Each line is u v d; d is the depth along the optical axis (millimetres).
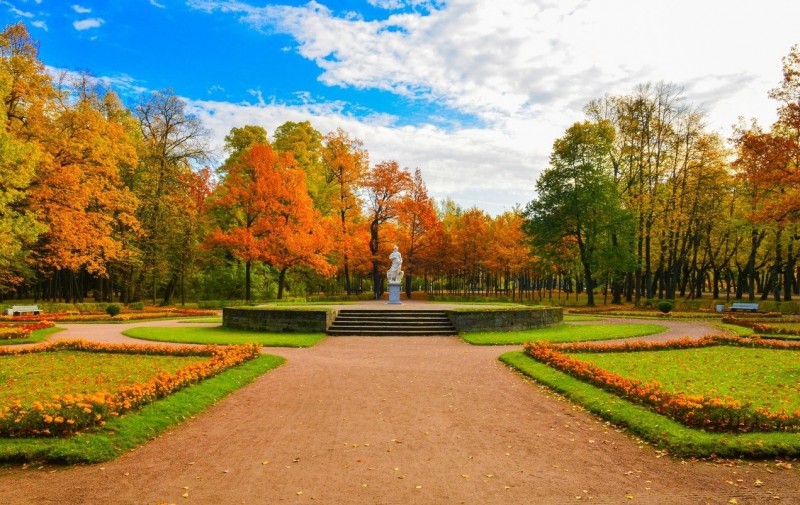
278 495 5781
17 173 20953
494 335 20391
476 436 7926
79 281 45438
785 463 6660
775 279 42844
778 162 26891
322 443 7594
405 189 44719
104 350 15562
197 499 5680
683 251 40531
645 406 9055
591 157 39531
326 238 38406
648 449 7320
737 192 40031
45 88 25922
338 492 5852
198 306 37938
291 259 37344
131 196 31672
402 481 6168
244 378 11930
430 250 50031
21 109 25688
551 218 39844
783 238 38031
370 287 69438
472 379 12180
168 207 37281
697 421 7855
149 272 38031
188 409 9195
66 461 6742
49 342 18062
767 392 10180
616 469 6562
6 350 15266
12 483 6141
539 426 8453
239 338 19219
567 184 39688
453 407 9656
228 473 6441
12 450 6816
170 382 10273
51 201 26969
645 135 39000
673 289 40500
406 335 20859
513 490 5910
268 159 36875
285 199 37719
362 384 11648
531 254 43031
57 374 12094
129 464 6781
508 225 55875
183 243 38719
